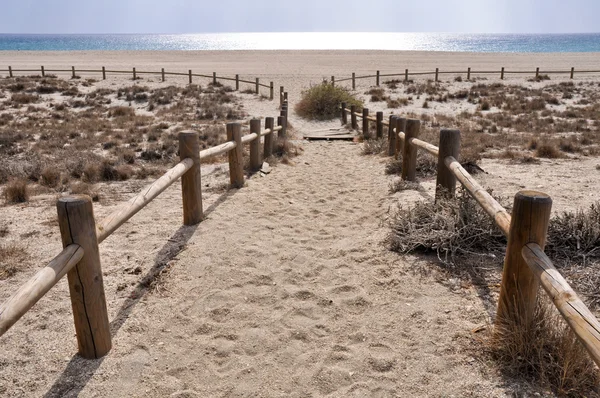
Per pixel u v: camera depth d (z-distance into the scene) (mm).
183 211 5918
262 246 5125
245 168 9375
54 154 11898
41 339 3400
